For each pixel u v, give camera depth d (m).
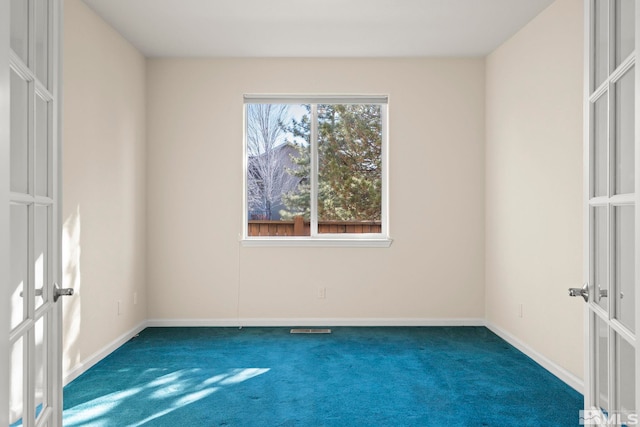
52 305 1.77
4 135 1.14
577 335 3.50
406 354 4.34
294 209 5.51
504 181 4.83
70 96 3.63
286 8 4.04
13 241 1.43
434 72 5.38
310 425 2.88
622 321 1.53
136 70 5.01
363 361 4.12
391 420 2.96
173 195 5.35
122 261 4.65
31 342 1.58
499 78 4.97
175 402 3.21
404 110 5.37
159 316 5.35
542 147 4.04
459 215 5.39
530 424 2.91
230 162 5.36
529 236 4.28
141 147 5.16
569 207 3.61
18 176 1.46
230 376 3.74
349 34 4.64
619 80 1.54
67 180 3.59
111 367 3.95
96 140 4.07
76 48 3.72
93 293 4.03
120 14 4.12
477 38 4.74
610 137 1.60
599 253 1.78
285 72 5.34
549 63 3.92
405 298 5.39
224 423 2.89
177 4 3.94
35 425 1.59
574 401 3.26
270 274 5.38
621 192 1.53
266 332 5.10
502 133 4.89
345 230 5.49
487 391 3.45
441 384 3.58
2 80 1.13
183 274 5.35
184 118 5.34
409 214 5.39
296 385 3.55
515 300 4.58
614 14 1.59
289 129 5.50
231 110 5.35
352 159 5.51
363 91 5.36
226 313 5.37
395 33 4.62
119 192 4.57
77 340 3.75
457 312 5.39
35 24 1.59
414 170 5.38
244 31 4.55
